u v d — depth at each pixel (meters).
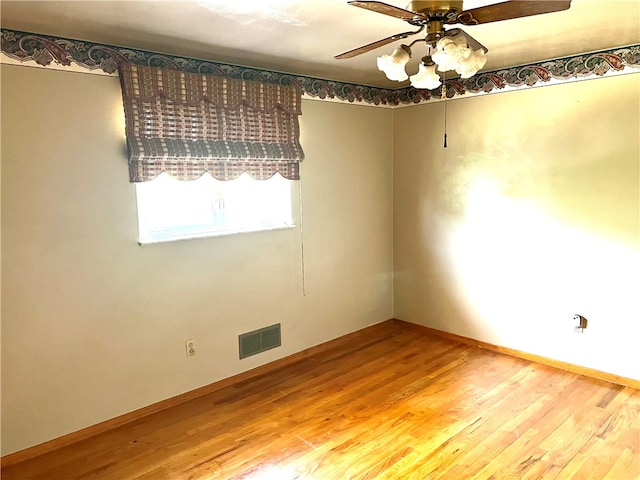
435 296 4.37
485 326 4.03
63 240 2.64
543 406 3.01
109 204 2.79
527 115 3.57
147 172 2.86
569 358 3.55
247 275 3.50
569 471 2.36
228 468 2.46
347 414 2.98
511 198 3.74
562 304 3.54
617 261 3.25
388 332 4.52
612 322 3.31
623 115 3.13
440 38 1.83
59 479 2.41
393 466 2.44
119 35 2.56
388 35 2.67
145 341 3.01
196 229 3.27
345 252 4.20
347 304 4.28
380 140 4.41
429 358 3.85
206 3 2.13
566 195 3.44
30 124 2.49
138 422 2.95
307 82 3.73
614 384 3.30
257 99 3.34
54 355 2.66
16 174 2.46
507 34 2.79
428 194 4.30
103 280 2.80
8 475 2.45
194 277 3.20
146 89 2.81
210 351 3.33
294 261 3.80
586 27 2.67
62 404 2.71
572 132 3.36
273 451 2.60
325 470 2.42
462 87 3.93
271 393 3.30
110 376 2.88
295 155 3.58
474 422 2.84
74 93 2.62
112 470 2.47
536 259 3.65
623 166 3.17
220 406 3.13
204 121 3.07
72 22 2.34
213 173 3.14
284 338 3.79
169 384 3.14
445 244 4.23
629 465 2.40
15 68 2.42
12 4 2.09
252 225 3.58
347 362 3.81
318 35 2.64
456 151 4.04
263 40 2.73
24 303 2.54
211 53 2.98
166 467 2.48
